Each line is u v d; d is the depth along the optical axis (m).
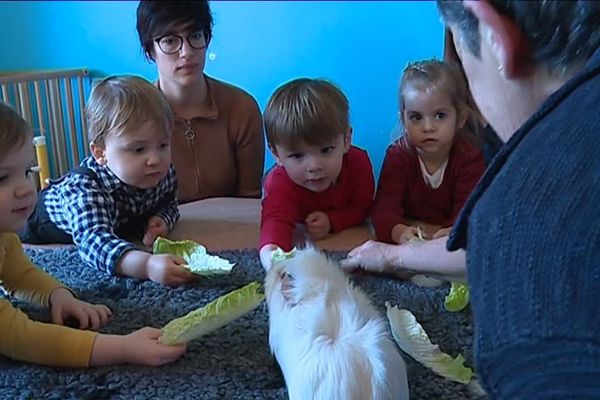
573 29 0.39
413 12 2.37
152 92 1.16
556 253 0.36
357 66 2.48
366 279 0.94
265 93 2.58
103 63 2.62
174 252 1.00
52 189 1.16
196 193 1.63
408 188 1.27
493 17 0.41
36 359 0.73
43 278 0.90
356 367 0.58
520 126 0.42
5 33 2.59
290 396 0.61
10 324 0.74
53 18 2.58
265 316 0.82
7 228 0.82
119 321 0.83
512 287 0.37
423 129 1.22
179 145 1.60
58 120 2.50
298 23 2.48
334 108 1.15
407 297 0.88
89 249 1.01
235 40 2.53
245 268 0.99
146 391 0.67
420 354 0.67
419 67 1.26
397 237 1.13
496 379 0.38
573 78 0.40
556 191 0.37
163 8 1.50
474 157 1.23
